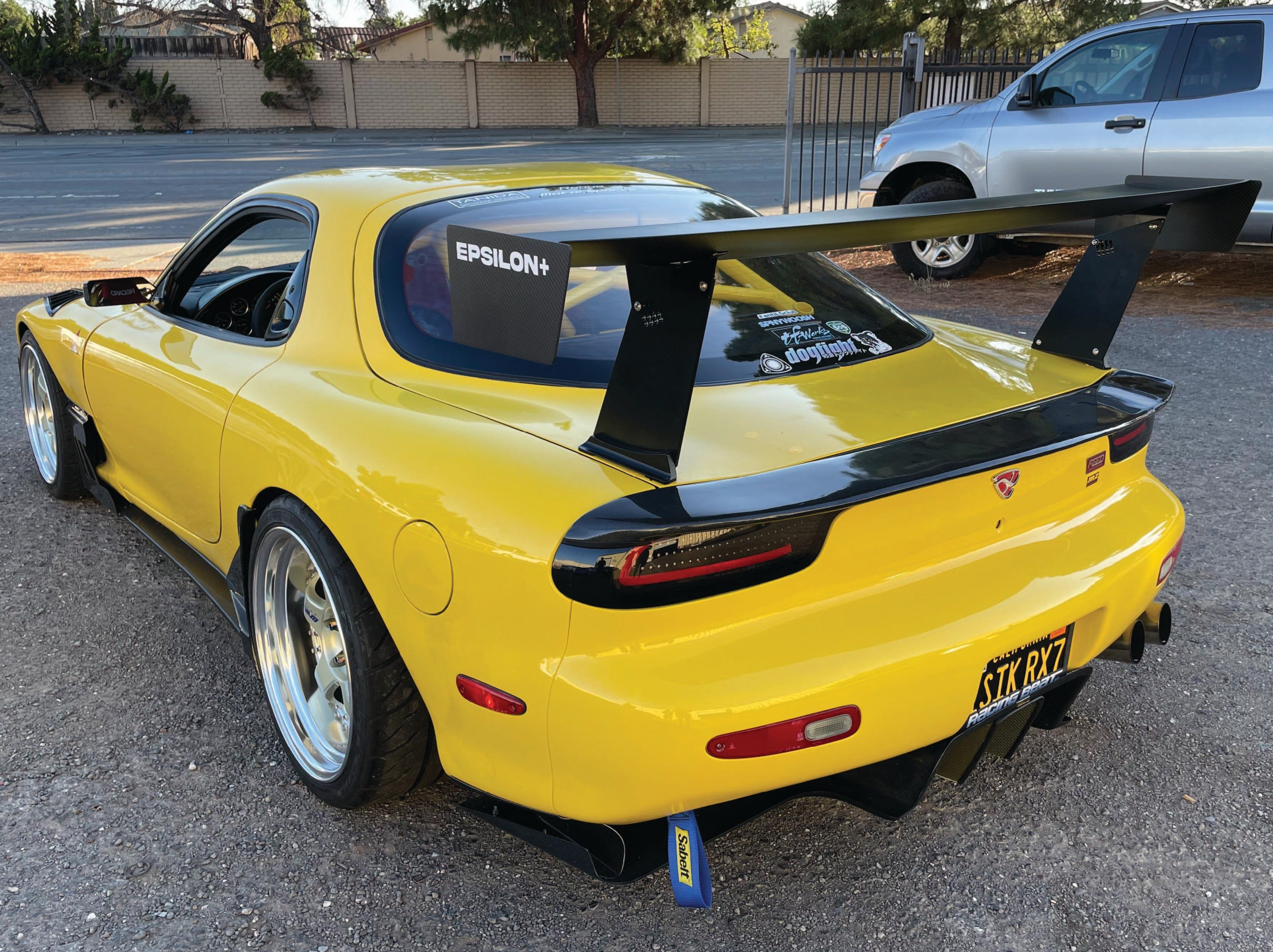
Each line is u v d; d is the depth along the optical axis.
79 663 2.86
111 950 1.85
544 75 33.00
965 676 1.73
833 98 31.77
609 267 2.31
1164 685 2.71
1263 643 2.90
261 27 34.09
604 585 1.54
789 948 1.85
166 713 2.62
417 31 41.25
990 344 2.49
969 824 2.19
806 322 2.27
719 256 1.49
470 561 1.68
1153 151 7.20
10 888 2.00
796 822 2.21
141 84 31.50
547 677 1.62
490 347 1.44
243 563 2.42
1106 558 1.99
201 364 2.61
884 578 1.75
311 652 2.31
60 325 3.51
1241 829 2.16
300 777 2.28
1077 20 23.84
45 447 4.06
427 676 1.84
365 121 33.16
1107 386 2.21
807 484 1.62
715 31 42.38
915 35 9.90
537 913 1.94
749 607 1.63
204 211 13.98
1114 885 2.00
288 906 1.96
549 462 1.71
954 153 8.20
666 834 1.81
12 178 18.77
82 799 2.27
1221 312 7.19
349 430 2.00
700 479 1.63
